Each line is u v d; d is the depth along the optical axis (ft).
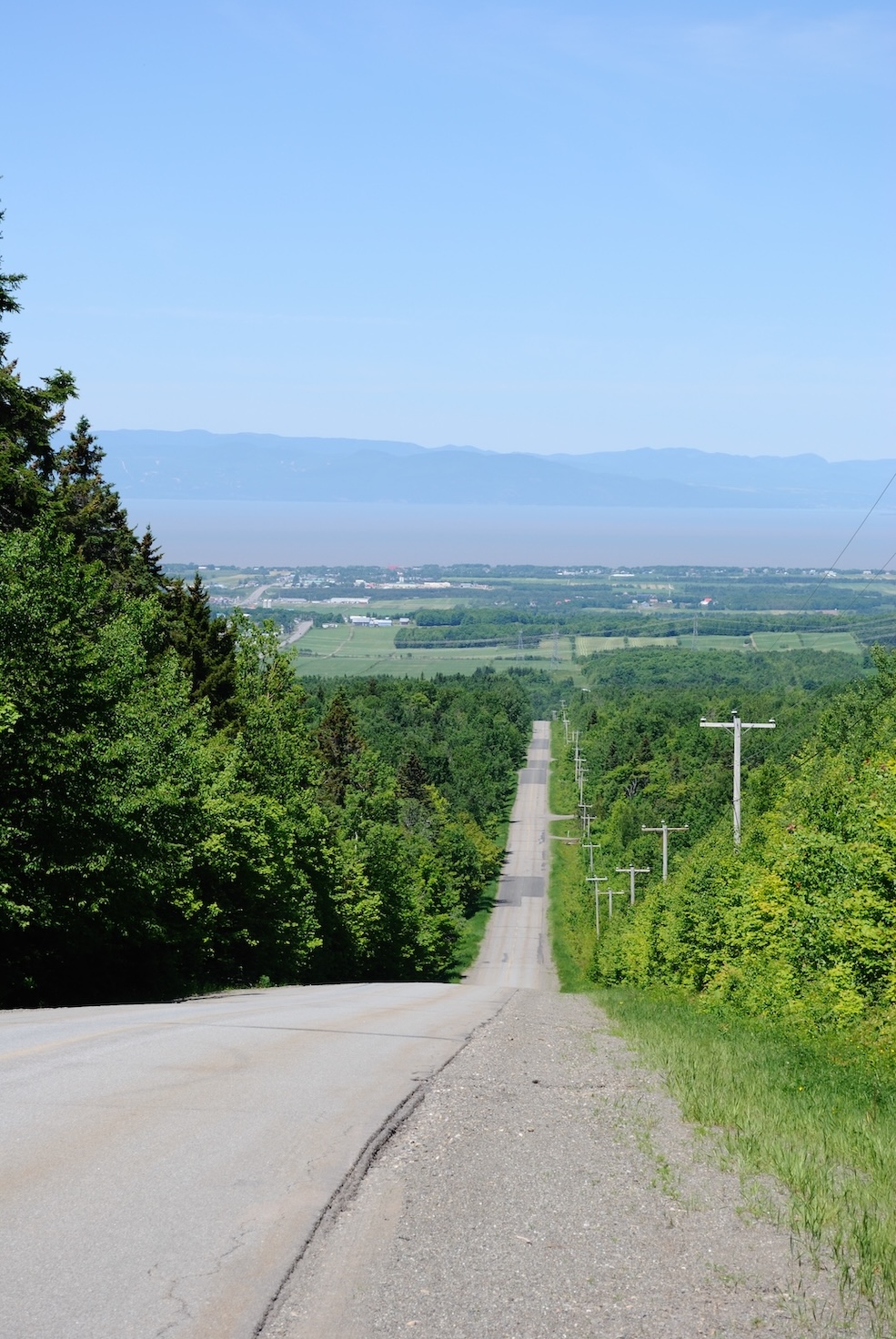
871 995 53.62
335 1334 17.06
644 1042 50.06
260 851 108.37
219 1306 17.63
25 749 64.28
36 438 114.52
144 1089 32.81
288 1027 50.47
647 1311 18.12
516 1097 34.91
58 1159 24.85
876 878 53.57
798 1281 19.43
